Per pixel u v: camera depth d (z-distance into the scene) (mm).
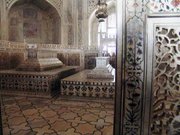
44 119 3115
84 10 8219
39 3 7543
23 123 2934
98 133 2582
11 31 7039
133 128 1663
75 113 3432
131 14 1596
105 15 4480
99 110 3621
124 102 1663
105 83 4180
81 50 8250
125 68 1640
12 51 6242
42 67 5230
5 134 2533
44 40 8062
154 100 1615
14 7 7039
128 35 1611
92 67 8562
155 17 1558
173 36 1559
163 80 1595
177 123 1596
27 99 4387
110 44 9680
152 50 1579
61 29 7918
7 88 4809
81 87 4305
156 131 1630
